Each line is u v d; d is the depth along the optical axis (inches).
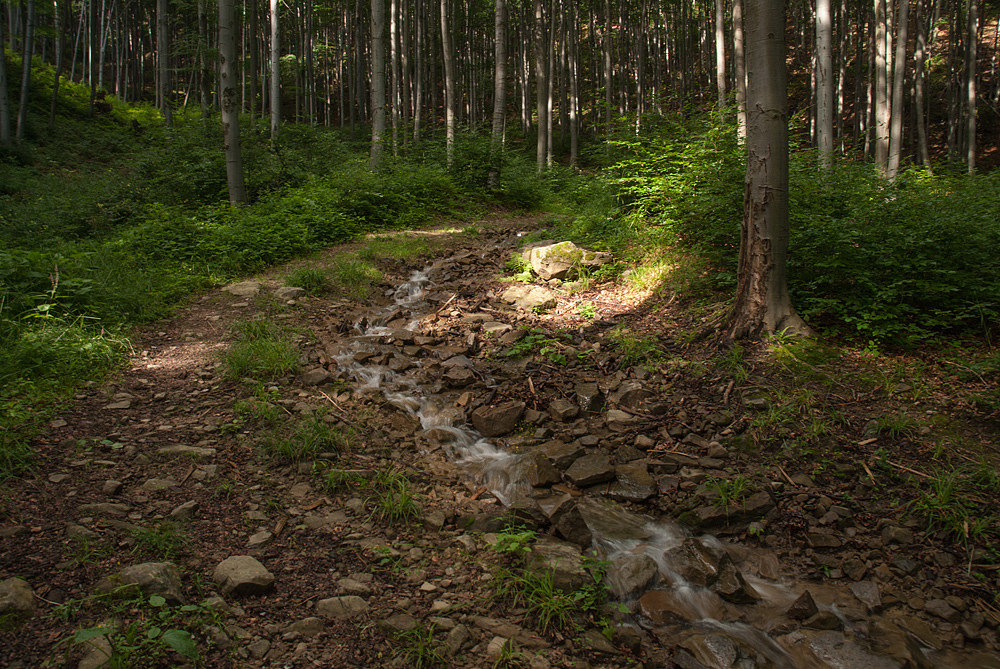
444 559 133.0
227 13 442.0
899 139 582.9
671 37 1508.4
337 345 250.7
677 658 110.7
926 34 1088.8
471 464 181.6
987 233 238.7
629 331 259.8
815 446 173.5
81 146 943.0
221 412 184.9
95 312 238.8
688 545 140.2
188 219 387.2
